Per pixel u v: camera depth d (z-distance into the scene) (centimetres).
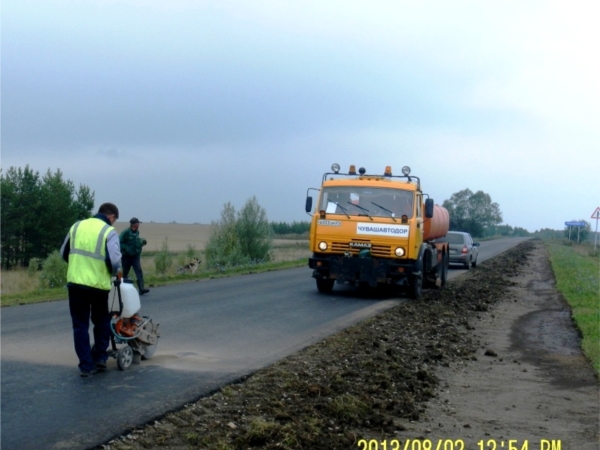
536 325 1509
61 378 821
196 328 1245
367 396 808
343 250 1830
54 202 4841
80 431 623
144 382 812
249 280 2442
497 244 8538
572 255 4803
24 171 4806
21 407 693
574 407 816
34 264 3038
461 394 873
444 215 2322
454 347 1208
